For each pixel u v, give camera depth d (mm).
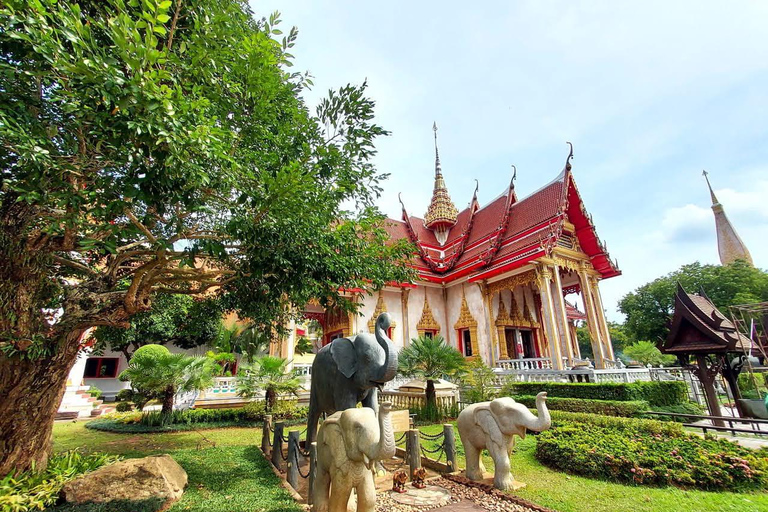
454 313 22672
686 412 12594
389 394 14727
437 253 26047
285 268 5902
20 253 5082
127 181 3830
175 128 3602
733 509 5207
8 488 5074
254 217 5316
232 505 5371
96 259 7379
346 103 6574
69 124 4621
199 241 5371
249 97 5609
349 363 6305
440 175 29422
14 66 4117
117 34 3393
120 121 3516
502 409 6312
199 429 12250
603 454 6715
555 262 18562
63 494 5273
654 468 6309
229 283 8141
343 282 7141
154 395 14953
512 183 22297
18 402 5484
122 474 5504
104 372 26250
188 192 4289
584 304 19859
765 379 18406
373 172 7156
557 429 8695
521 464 7633
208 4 5305
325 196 5969
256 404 13719
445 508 5438
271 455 8023
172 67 5105
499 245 21094
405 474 6238
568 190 20047
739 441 9477
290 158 6105
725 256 47188
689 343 11844
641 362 28234
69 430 12523
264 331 10000
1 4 3643
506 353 20250
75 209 4164
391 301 21812
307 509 5223
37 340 5227
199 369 13484
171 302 10938
